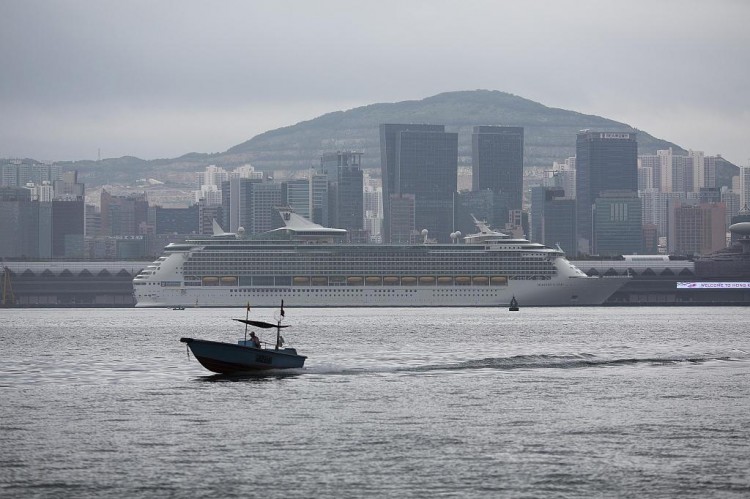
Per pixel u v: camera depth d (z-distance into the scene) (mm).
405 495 196500
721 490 199375
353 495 196750
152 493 198250
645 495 196375
